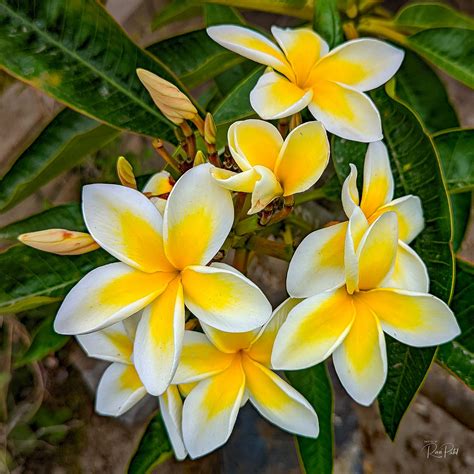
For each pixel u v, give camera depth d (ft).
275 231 1.62
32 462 2.62
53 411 2.65
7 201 1.48
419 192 1.28
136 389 1.26
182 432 1.15
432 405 2.66
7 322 2.43
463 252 2.60
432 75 1.71
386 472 2.54
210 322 1.04
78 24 1.29
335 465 2.43
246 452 2.28
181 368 1.15
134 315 1.15
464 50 1.47
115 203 1.07
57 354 2.69
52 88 1.30
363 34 1.64
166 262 1.09
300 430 1.14
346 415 2.48
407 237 1.19
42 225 1.43
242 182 1.05
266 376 1.15
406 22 1.60
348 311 1.10
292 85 1.17
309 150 1.09
